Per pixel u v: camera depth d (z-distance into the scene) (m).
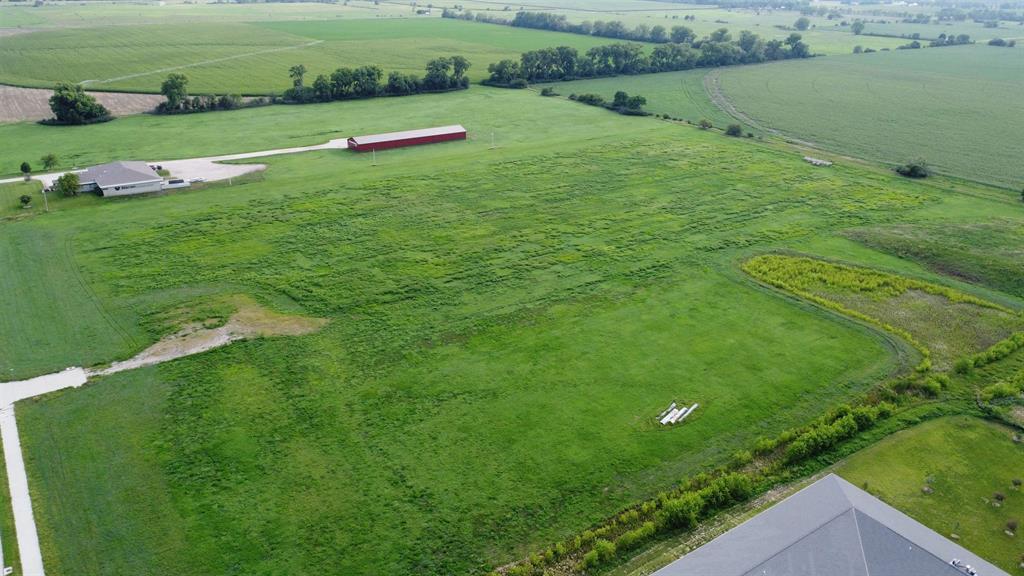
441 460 44.19
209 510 40.28
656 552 38.09
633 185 94.81
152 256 71.38
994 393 51.09
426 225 80.25
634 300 64.19
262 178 95.50
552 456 44.62
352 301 63.19
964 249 74.75
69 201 85.62
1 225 78.25
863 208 87.81
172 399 49.59
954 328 60.50
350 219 81.56
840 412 48.59
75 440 45.59
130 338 57.06
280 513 40.16
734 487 41.72
